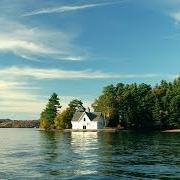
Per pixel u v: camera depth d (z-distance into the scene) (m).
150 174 36.66
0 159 49.75
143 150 62.12
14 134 157.62
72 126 192.12
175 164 43.41
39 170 39.31
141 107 194.25
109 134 141.62
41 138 114.25
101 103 197.62
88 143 83.69
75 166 42.31
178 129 186.50
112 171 38.53
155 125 191.75
